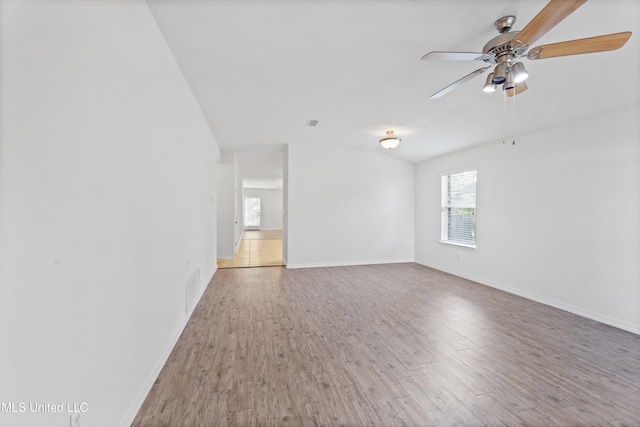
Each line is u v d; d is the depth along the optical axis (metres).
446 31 2.08
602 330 2.84
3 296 0.77
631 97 2.72
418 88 3.08
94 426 1.22
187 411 1.69
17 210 0.82
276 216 15.56
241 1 1.77
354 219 6.08
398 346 2.52
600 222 3.07
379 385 1.95
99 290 1.26
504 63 1.99
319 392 1.88
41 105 0.91
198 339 2.62
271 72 2.70
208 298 3.80
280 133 4.89
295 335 2.73
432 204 5.87
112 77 1.37
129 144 1.56
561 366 2.19
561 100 3.01
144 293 1.78
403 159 6.36
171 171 2.35
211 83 2.92
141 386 1.74
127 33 1.53
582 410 1.71
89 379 1.18
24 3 0.85
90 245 1.19
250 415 1.66
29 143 0.86
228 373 2.09
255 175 10.63
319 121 4.21
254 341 2.60
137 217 1.67
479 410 1.71
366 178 6.15
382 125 4.41
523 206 3.92
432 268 5.79
